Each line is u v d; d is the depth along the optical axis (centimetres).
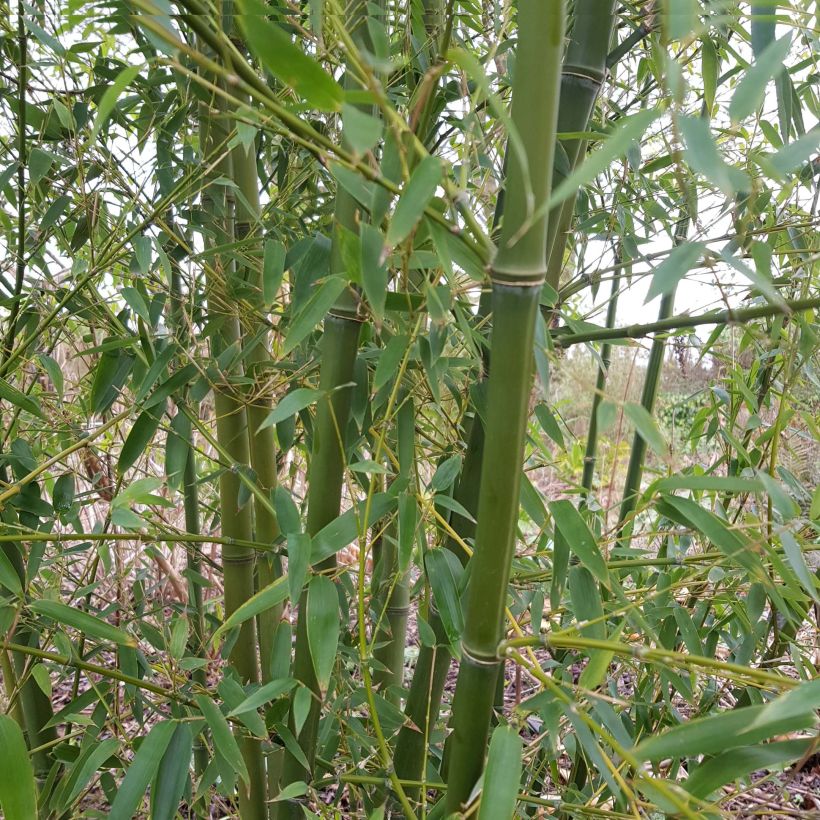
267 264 61
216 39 41
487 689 50
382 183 41
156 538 67
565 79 63
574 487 72
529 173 42
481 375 66
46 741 85
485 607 49
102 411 79
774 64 38
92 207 76
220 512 95
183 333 79
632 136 36
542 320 50
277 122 54
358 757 75
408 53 69
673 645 83
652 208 86
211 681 106
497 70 77
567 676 78
